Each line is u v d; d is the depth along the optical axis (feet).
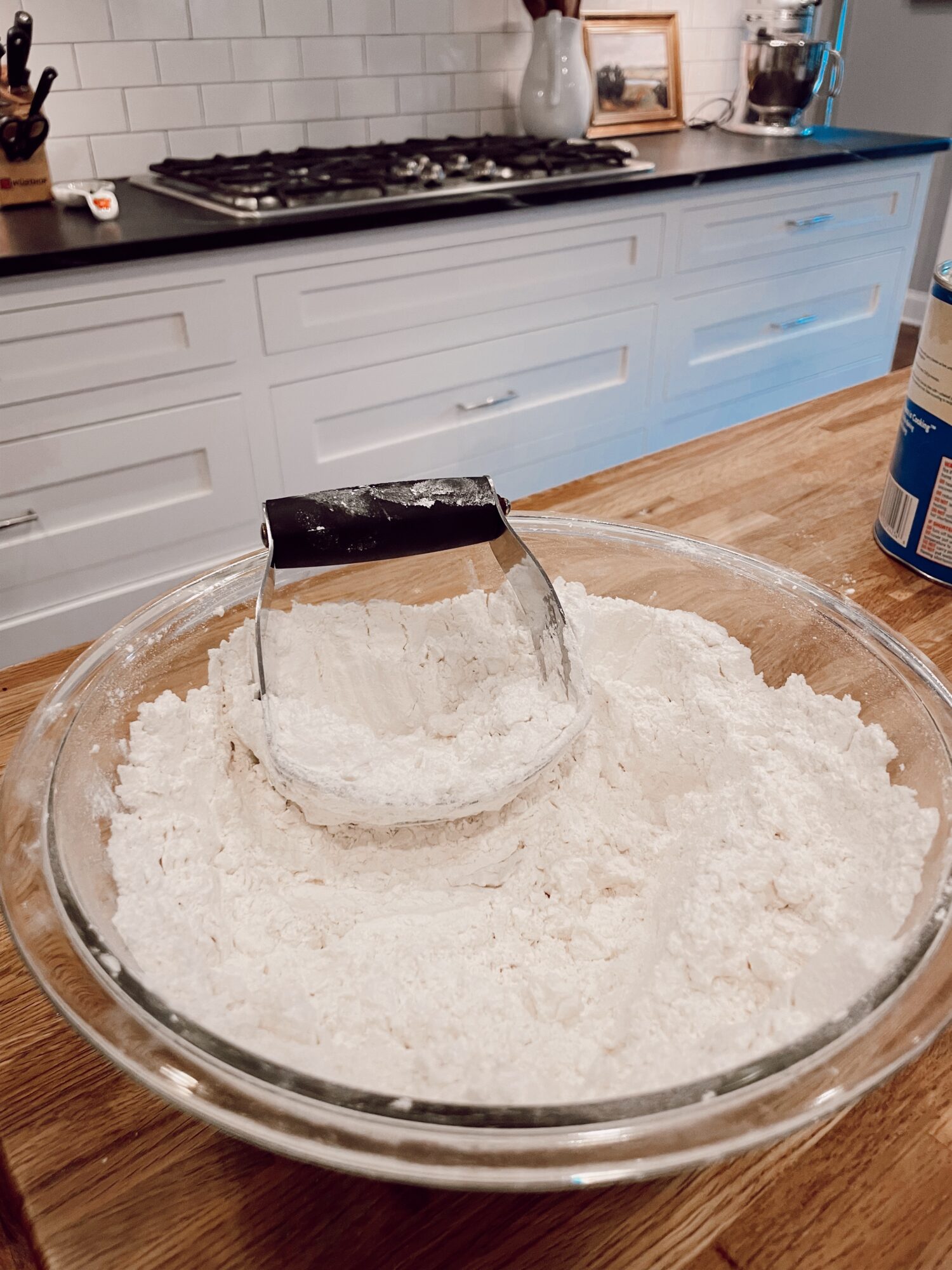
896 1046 1.15
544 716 1.99
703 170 6.30
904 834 1.57
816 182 7.15
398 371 5.58
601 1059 1.37
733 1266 1.21
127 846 1.67
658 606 2.39
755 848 1.70
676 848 1.87
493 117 7.40
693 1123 1.07
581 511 2.96
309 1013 1.42
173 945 1.46
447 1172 1.03
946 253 11.65
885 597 2.55
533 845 1.90
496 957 1.68
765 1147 1.19
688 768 2.06
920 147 7.60
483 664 2.27
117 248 4.31
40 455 4.61
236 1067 1.14
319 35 6.33
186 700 2.09
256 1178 1.31
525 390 6.28
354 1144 1.06
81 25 5.52
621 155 6.31
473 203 5.28
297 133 6.57
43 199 5.21
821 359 8.24
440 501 1.96
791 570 2.27
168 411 4.86
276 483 5.43
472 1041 1.39
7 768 1.66
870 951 1.35
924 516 2.57
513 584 2.16
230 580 2.26
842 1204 1.27
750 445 3.45
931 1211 1.26
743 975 1.50
